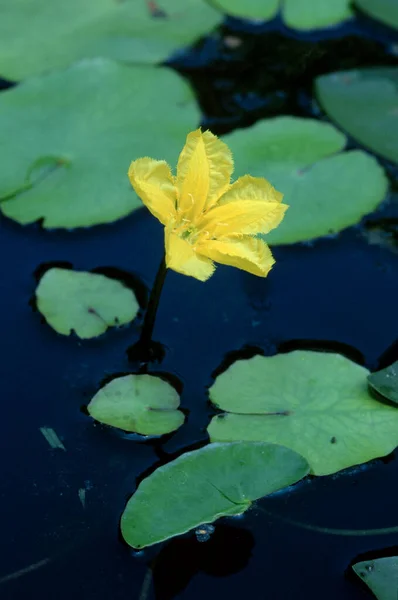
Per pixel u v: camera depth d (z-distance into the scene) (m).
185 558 0.56
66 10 0.68
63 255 0.61
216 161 0.57
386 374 0.58
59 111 0.64
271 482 0.56
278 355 0.59
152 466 0.57
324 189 0.63
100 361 0.59
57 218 0.61
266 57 0.68
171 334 0.60
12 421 0.58
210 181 0.58
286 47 0.69
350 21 0.70
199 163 0.57
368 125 0.66
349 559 0.56
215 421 0.58
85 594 0.55
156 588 0.55
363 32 0.70
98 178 0.62
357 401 0.58
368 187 0.63
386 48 0.69
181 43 0.68
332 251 0.62
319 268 0.62
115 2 0.68
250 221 0.57
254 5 0.69
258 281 0.61
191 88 0.66
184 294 0.61
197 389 0.59
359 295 0.61
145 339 0.60
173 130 0.64
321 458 0.57
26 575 0.55
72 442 0.57
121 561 0.56
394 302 0.61
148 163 0.57
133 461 0.57
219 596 0.55
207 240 0.57
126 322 0.59
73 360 0.59
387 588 0.55
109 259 0.61
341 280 0.62
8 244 0.61
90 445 0.57
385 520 0.57
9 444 0.57
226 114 0.66
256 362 0.59
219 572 0.56
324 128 0.65
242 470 0.56
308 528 0.56
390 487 0.57
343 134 0.65
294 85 0.67
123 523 0.56
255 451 0.57
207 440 0.58
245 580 0.56
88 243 0.62
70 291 0.60
